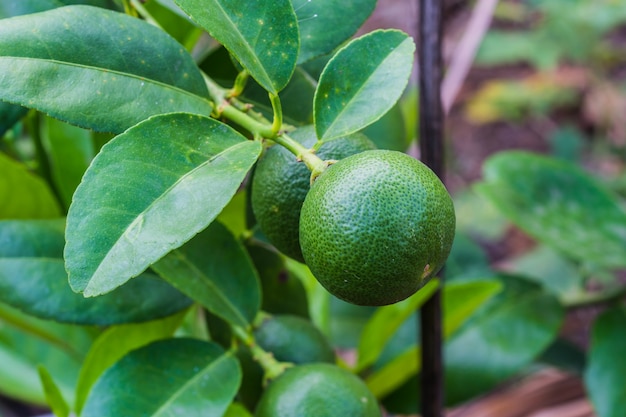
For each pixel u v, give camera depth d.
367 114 0.37
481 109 1.51
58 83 0.35
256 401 0.44
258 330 0.43
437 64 0.48
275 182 0.37
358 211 0.33
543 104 1.50
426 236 0.33
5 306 0.51
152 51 0.37
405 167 0.34
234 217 0.47
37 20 0.36
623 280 1.02
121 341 0.44
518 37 1.44
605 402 0.55
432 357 0.50
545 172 0.63
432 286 0.48
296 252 0.38
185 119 0.35
